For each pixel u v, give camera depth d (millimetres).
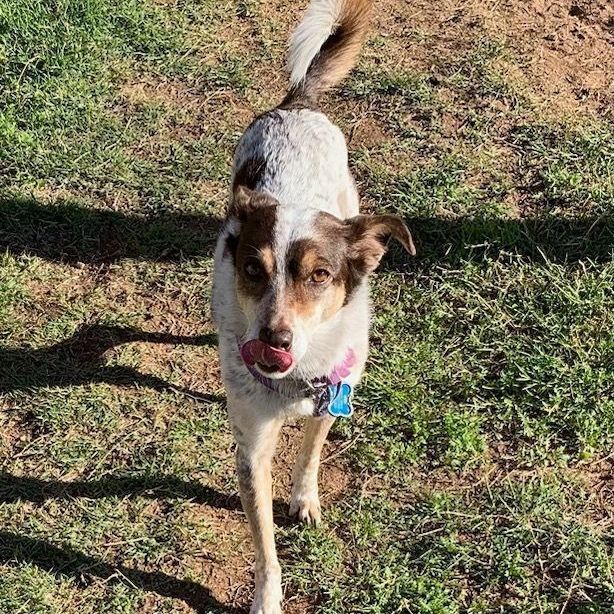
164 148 2164
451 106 2264
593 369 1749
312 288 1366
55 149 2133
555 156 2141
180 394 1736
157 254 1959
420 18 2523
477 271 1913
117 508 1579
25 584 1482
